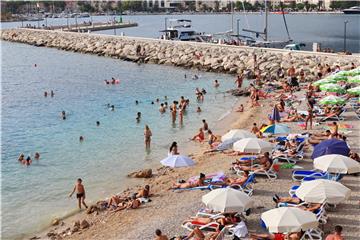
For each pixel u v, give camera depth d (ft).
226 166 91.15
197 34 344.28
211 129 126.31
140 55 283.59
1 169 97.71
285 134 107.14
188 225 64.75
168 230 64.95
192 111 148.25
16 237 68.90
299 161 88.07
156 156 104.99
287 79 176.35
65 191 85.97
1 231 70.74
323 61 204.85
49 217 75.56
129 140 118.01
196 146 111.65
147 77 218.38
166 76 219.61
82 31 481.87
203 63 238.89
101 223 71.05
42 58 314.55
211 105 155.74
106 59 298.97
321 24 640.58
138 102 163.63
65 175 94.02
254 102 148.87
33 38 419.74
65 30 482.69
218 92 176.35
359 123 115.24
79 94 182.50
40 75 239.50
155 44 302.45
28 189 87.04
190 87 188.85
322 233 59.26
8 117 146.61
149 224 67.67
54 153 108.58
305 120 115.24
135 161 101.81
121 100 167.94
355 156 83.25
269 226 54.80
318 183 62.39
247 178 77.30
